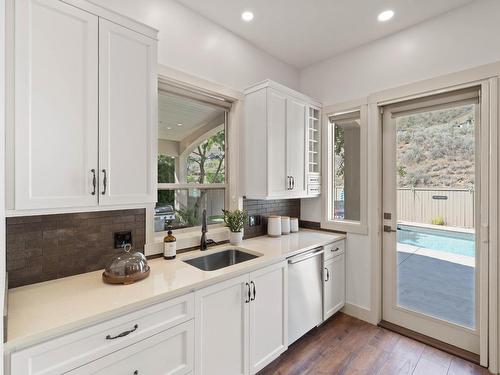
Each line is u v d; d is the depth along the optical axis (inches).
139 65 58.6
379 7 82.0
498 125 74.0
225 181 99.2
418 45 89.9
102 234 64.4
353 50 106.7
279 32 95.6
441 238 89.7
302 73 124.3
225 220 92.4
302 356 81.4
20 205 43.8
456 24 81.9
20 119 43.9
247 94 96.4
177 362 54.1
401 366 76.8
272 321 75.5
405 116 97.3
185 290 54.2
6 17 42.9
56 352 39.4
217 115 96.7
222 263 86.2
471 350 82.7
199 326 57.4
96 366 42.9
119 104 55.5
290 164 98.3
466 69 79.4
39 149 45.8
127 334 46.4
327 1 79.3
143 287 53.5
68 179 48.9
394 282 100.1
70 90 49.1
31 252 54.7
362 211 103.7
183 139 87.1
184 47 80.7
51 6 46.9
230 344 64.3
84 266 61.5
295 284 84.6
